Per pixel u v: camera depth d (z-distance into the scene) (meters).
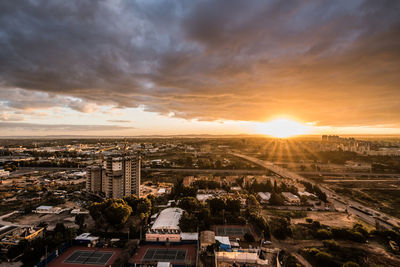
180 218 139.25
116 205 138.25
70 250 111.69
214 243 111.94
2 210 168.75
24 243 107.31
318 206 187.88
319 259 103.19
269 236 127.88
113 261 102.25
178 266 97.56
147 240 120.69
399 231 135.62
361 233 125.56
